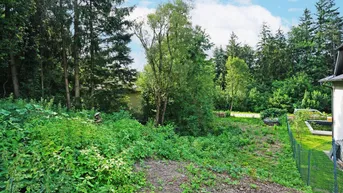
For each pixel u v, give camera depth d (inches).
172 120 588.1
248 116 1026.7
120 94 601.6
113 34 578.9
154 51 542.3
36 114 216.8
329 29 1309.1
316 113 782.5
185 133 557.0
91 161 159.6
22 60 503.8
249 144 457.1
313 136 539.8
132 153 211.6
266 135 554.6
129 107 618.2
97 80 602.2
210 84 639.1
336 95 428.8
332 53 1288.1
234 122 786.2
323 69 1262.3
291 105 1143.0
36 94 507.5
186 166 221.0
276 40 1486.2
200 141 401.4
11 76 500.4
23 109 211.6
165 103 565.9
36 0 478.9
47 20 489.7
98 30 567.5
